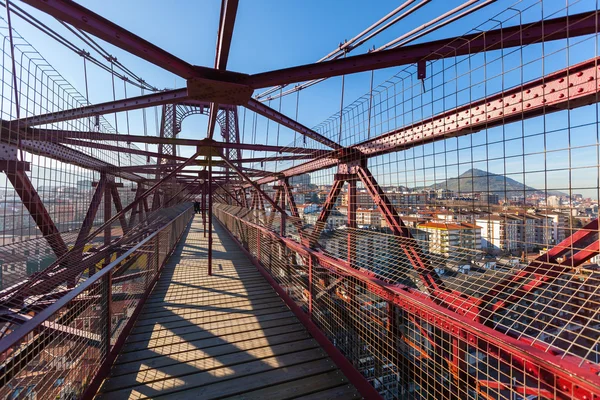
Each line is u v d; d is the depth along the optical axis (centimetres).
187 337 369
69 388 214
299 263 469
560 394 121
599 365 106
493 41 306
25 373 164
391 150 383
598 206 138
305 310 418
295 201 762
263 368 307
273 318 427
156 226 630
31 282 234
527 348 134
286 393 271
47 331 183
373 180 409
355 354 285
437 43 340
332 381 288
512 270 174
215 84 331
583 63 204
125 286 388
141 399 260
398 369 227
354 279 292
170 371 300
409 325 225
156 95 438
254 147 697
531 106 238
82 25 271
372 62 354
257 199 1032
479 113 278
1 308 202
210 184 656
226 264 758
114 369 301
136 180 1027
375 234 320
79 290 212
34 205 322
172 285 576
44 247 310
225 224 1573
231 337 370
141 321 414
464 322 165
